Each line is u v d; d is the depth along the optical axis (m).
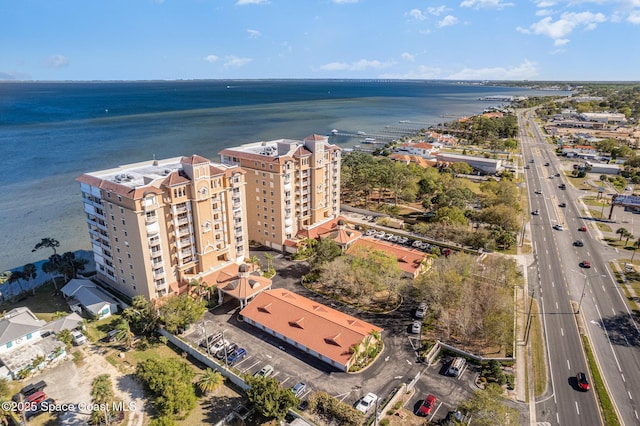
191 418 62.53
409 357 75.75
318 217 129.25
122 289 96.12
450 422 60.31
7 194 164.00
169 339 81.69
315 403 62.50
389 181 157.75
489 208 134.25
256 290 91.62
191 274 96.19
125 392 68.00
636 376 71.69
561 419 62.03
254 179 118.69
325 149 127.62
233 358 74.00
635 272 108.12
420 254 107.88
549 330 83.69
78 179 93.75
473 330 81.25
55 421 62.34
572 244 125.94
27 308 89.69
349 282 95.38
